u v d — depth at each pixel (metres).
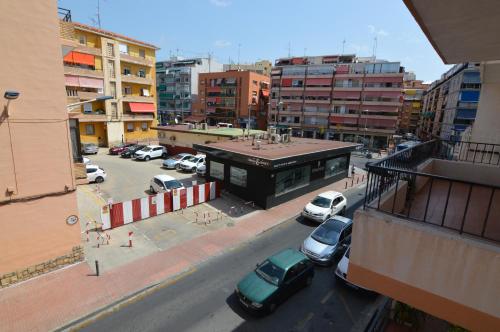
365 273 4.54
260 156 18.72
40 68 9.83
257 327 8.88
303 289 10.85
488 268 3.50
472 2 3.43
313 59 64.56
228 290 10.57
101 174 23.86
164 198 17.23
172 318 9.09
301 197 22.39
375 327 8.56
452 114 49.94
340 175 28.69
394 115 52.31
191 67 74.31
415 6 3.70
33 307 9.23
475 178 8.31
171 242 13.91
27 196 10.12
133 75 42.53
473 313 3.68
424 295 4.03
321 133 58.56
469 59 5.54
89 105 38.16
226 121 68.62
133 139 44.72
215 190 20.33
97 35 37.50
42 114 10.07
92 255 12.35
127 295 10.02
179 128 35.81
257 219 17.41
